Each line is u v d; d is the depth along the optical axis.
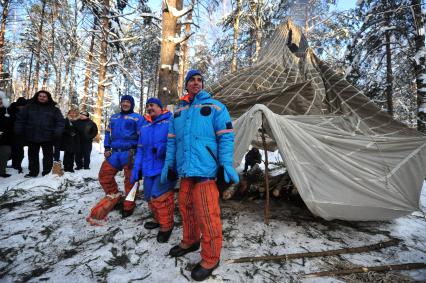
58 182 4.83
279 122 3.27
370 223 3.65
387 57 11.45
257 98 4.82
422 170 3.81
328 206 3.23
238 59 17.16
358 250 2.79
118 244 2.74
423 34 8.72
